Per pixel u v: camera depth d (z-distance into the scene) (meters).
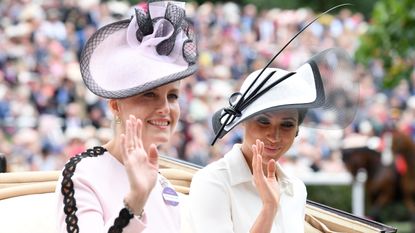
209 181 7.90
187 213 8.09
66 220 6.46
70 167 6.64
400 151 24.48
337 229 8.57
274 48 39.16
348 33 41.50
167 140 6.80
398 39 24.23
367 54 24.58
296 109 7.94
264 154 7.95
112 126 6.91
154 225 6.89
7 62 31.06
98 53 6.82
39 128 27.59
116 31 6.87
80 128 28.20
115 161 6.77
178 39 6.88
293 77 8.03
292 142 8.01
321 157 30.08
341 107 8.27
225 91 33.06
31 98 29.47
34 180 8.39
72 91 29.95
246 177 7.91
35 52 31.86
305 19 41.22
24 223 7.61
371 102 34.91
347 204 25.41
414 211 24.33
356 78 8.30
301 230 8.17
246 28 39.78
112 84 6.71
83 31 34.12
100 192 6.59
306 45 40.25
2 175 8.36
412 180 24.47
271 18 40.62
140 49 6.79
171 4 6.88
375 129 32.66
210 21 39.44
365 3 46.84
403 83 35.81
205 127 30.86
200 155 28.42
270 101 7.85
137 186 6.20
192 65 6.89
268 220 7.30
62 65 31.27
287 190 8.16
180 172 9.13
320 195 25.47
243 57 37.81
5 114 28.50
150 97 6.73
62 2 34.88
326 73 8.20
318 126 8.36
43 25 33.44
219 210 7.83
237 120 7.91
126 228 6.19
